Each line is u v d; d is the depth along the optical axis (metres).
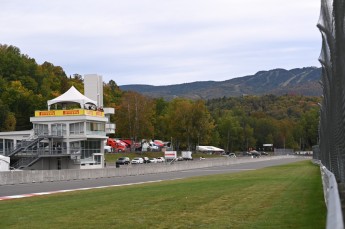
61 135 65.12
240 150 169.50
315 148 76.31
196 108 135.50
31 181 37.44
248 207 15.27
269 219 12.41
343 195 12.61
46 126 66.38
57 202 18.61
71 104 71.25
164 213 13.99
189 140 138.62
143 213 14.05
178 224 11.77
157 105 153.12
